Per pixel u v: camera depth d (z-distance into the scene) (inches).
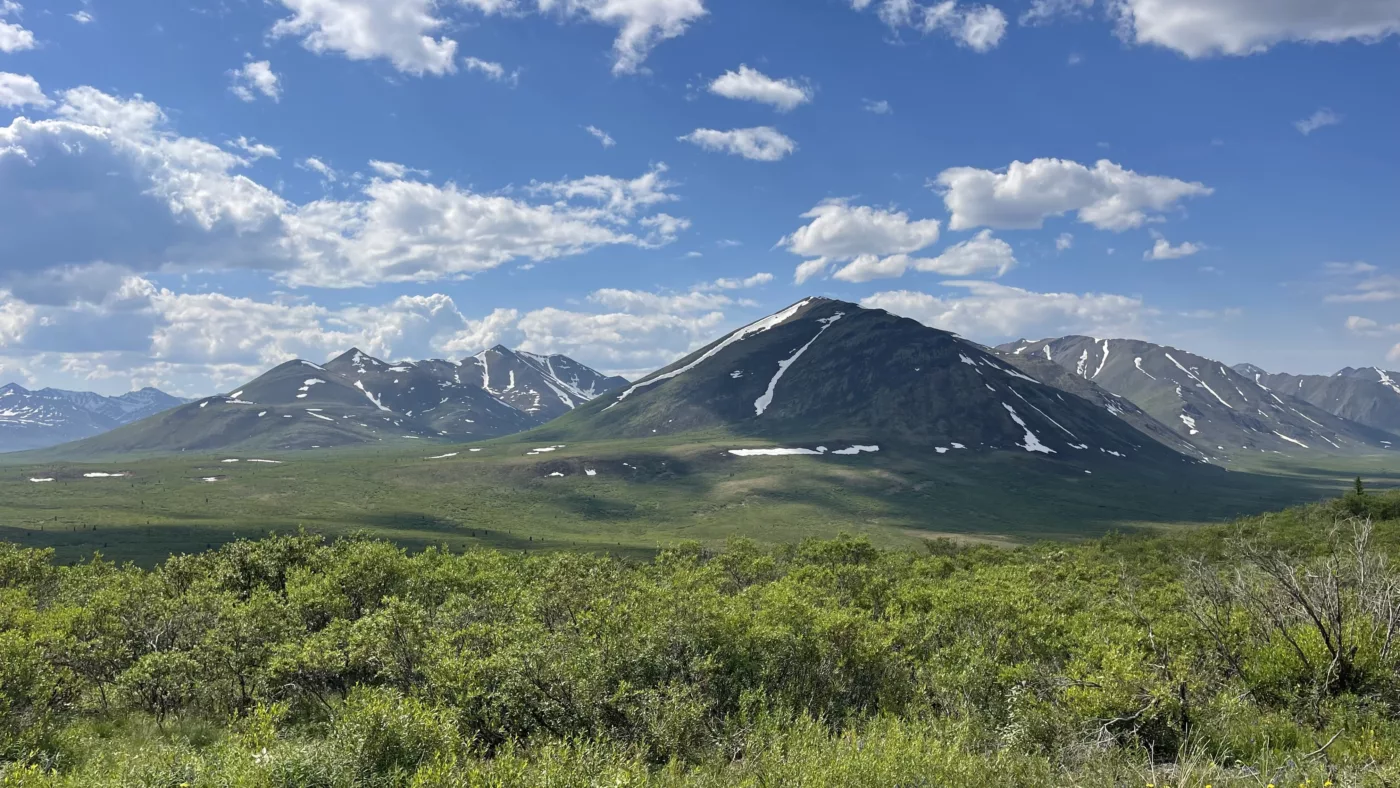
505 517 7273.6
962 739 477.1
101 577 1331.2
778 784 412.5
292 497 7696.9
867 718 600.7
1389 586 560.4
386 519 6786.4
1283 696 526.9
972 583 1406.3
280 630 832.3
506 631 671.8
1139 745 449.7
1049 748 474.9
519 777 395.5
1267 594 638.5
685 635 665.6
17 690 595.2
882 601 1206.3
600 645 633.6
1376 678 506.0
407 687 642.2
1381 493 2913.4
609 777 406.0
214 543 5196.9
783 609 784.9
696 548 2140.7
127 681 720.3
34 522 5905.5
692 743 526.3
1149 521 7810.0
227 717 708.0
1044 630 788.0
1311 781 363.3
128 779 440.5
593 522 7249.0
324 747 453.1
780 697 601.3
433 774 388.5
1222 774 389.7
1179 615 747.4
